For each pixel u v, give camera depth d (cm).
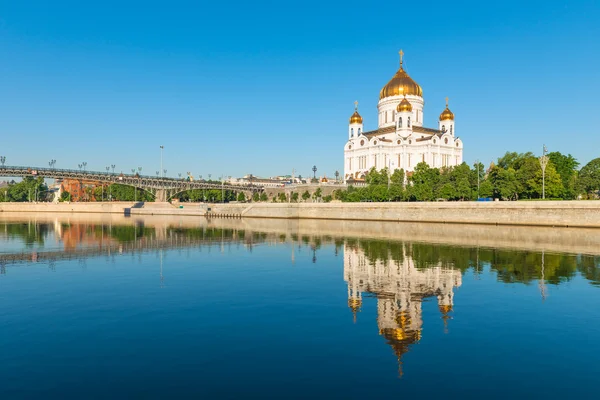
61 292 3459
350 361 2067
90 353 2159
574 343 2294
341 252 5862
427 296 3316
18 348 2223
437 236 7956
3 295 3359
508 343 2294
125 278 4062
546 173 11262
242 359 2088
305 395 1736
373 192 13888
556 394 1745
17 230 9781
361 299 3222
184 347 2241
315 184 18062
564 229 8688
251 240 7562
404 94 19850
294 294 3384
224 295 3356
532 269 4459
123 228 10462
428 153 18188
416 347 2238
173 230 9838
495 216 9931
